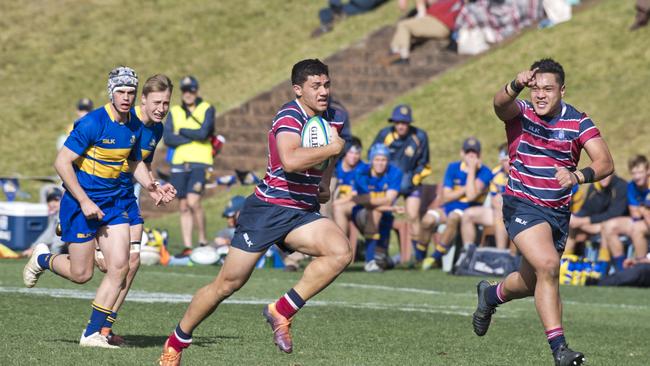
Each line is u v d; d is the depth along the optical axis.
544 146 23.59
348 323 32.44
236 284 21.88
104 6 113.12
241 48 103.94
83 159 25.22
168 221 74.62
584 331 33.28
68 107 96.44
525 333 31.91
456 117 80.31
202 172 57.78
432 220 55.47
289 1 112.12
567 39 85.44
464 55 89.12
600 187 52.75
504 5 89.56
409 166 55.59
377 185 53.09
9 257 53.44
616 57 81.62
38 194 81.12
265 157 83.50
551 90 23.28
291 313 21.94
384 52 92.75
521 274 24.81
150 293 39.06
